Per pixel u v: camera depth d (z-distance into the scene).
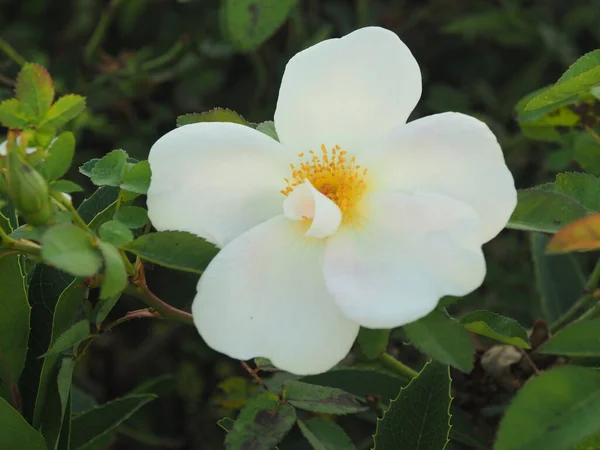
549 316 0.44
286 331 0.34
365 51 0.36
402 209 0.35
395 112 0.36
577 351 0.33
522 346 0.36
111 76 0.52
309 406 0.36
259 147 0.36
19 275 0.37
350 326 0.34
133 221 0.35
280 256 0.35
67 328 0.37
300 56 0.36
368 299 0.34
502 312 0.50
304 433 0.36
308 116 0.37
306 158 0.36
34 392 0.38
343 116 0.37
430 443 0.37
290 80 0.36
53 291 0.38
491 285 0.51
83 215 0.39
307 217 0.35
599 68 0.36
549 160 0.45
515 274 0.51
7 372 0.37
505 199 0.34
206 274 0.34
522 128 0.43
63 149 0.34
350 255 0.35
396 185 0.36
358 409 0.36
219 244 0.35
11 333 0.37
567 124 0.42
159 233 0.34
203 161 0.35
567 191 0.38
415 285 0.34
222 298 0.34
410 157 0.35
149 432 0.51
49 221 0.33
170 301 0.50
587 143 0.42
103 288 0.33
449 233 0.34
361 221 0.35
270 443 0.35
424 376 0.37
